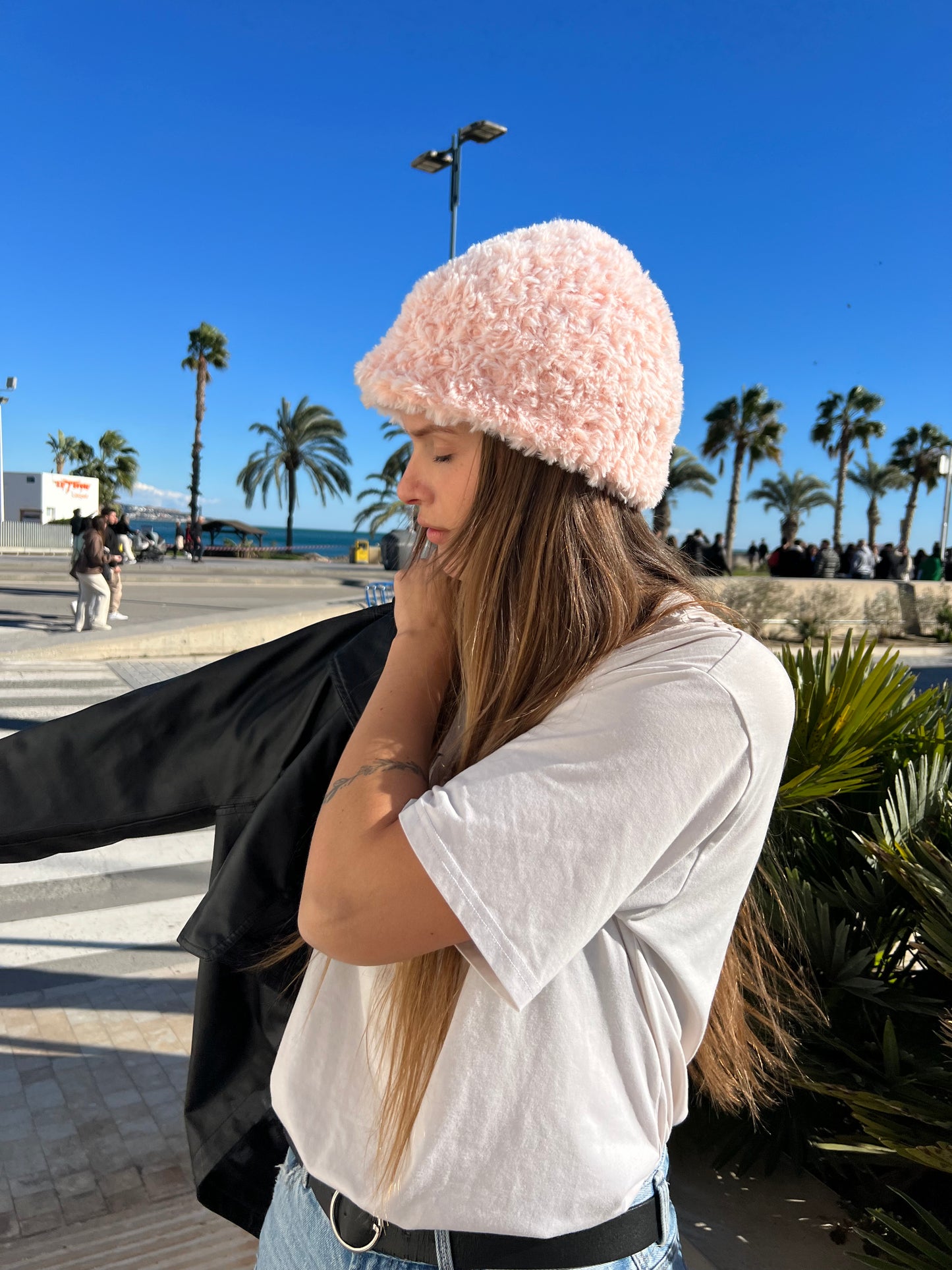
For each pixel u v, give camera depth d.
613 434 0.71
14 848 1.14
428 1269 0.75
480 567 0.75
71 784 1.14
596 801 0.64
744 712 0.67
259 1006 1.17
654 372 0.74
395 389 0.73
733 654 0.70
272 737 1.11
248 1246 1.93
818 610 15.98
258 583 22.33
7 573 20.16
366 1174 0.78
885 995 1.87
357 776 0.73
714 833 0.70
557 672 0.71
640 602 0.75
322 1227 0.84
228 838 1.13
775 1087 1.77
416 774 0.74
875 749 2.50
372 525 38.25
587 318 0.70
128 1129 2.39
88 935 3.72
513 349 0.69
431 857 0.63
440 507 0.80
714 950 0.76
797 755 2.41
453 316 0.71
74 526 12.32
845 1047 1.85
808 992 1.76
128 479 62.97
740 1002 1.03
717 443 41.84
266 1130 1.18
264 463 43.62
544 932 0.62
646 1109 0.74
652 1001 0.73
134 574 22.81
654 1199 0.79
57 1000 3.12
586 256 0.72
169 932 3.78
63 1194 2.13
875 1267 1.45
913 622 16.84
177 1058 2.75
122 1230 2.01
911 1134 1.59
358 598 17.36
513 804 0.64
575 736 0.67
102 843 1.15
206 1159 1.18
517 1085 0.70
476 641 0.74
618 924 0.73
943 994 2.10
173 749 1.14
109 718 1.15
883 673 2.43
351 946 0.67
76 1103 2.50
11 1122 2.41
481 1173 0.71
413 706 0.79
